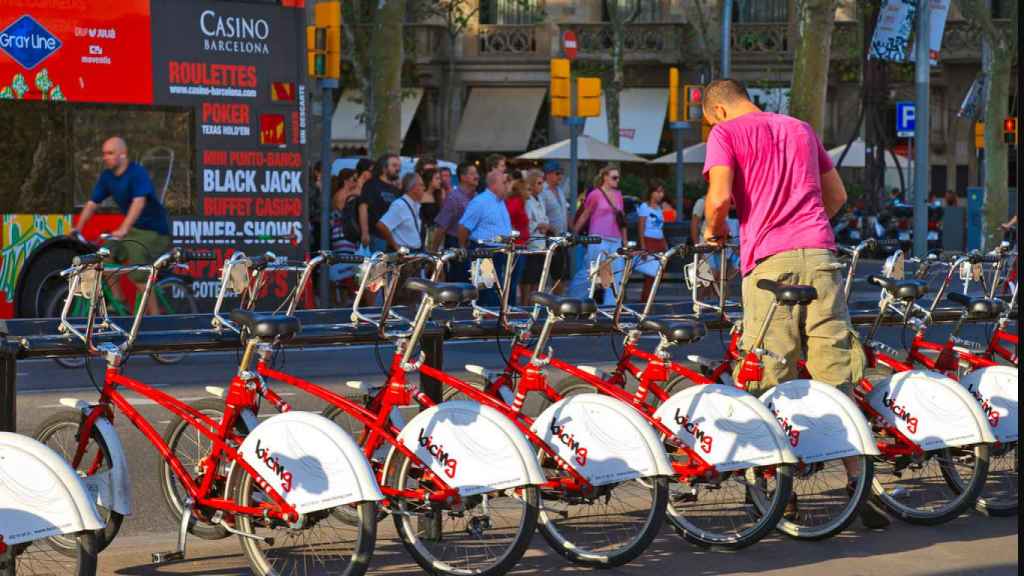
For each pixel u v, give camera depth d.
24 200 28.50
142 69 29.53
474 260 15.02
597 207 37.84
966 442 14.65
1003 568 13.31
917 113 52.16
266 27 30.91
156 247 28.80
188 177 30.02
